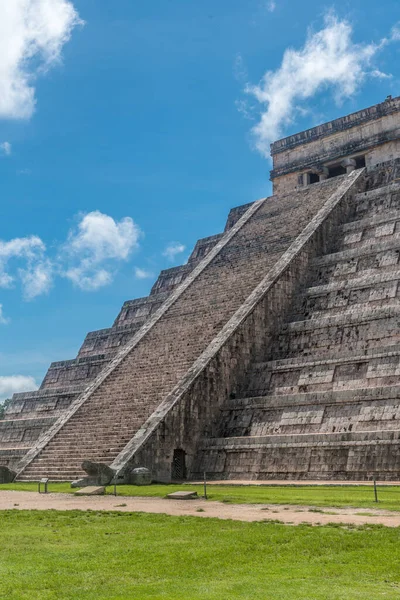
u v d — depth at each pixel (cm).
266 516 1600
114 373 3809
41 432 4462
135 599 932
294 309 3675
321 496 1981
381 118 4588
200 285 4203
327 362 3064
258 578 1034
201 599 920
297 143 5053
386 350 2878
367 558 1127
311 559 1141
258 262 4044
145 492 2378
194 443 3170
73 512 1819
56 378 5212
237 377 3397
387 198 3969
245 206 5038
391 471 2473
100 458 3109
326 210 4081
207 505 1888
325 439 2708
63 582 1043
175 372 3478
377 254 3559
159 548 1273
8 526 1603
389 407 2648
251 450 2948
